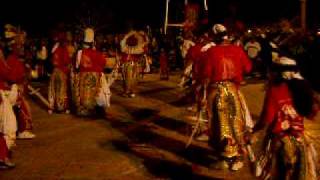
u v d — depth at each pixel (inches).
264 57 696.4
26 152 327.6
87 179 271.1
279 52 210.2
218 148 275.6
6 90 300.0
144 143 346.0
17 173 284.0
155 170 285.1
